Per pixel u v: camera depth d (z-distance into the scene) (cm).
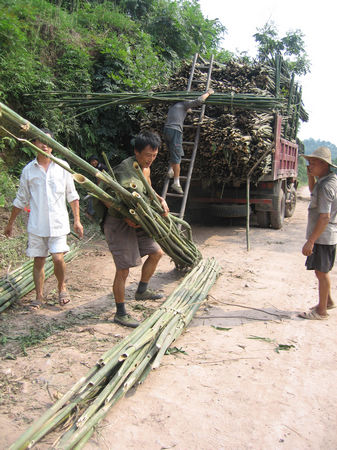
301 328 343
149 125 696
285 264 543
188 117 664
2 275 442
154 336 292
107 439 206
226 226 833
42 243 372
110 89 859
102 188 319
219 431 214
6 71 666
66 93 663
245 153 620
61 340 312
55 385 253
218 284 455
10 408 229
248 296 418
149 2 1350
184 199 622
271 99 596
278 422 223
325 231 341
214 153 637
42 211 367
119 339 315
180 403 237
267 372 273
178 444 204
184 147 673
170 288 441
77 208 395
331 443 208
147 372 259
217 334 329
